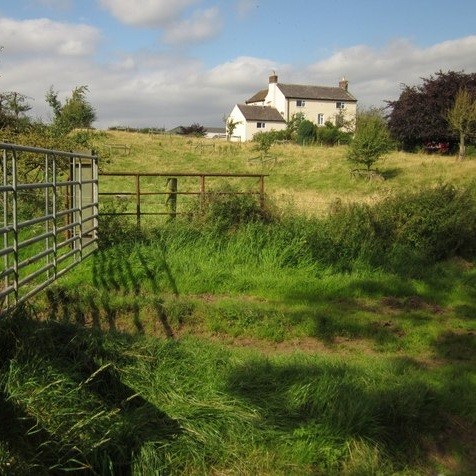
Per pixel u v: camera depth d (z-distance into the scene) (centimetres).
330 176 3228
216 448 386
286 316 668
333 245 934
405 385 467
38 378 389
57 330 469
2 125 1981
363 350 613
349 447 391
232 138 7819
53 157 725
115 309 680
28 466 334
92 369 443
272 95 8050
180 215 1024
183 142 4734
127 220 1020
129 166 3575
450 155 4316
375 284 822
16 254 593
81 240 869
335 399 425
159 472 361
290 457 385
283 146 4594
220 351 528
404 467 388
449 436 425
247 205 1023
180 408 413
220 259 889
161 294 764
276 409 420
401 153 4169
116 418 386
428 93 4456
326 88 8169
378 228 1028
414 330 659
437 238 1016
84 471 355
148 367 459
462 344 632
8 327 434
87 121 4178
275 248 902
